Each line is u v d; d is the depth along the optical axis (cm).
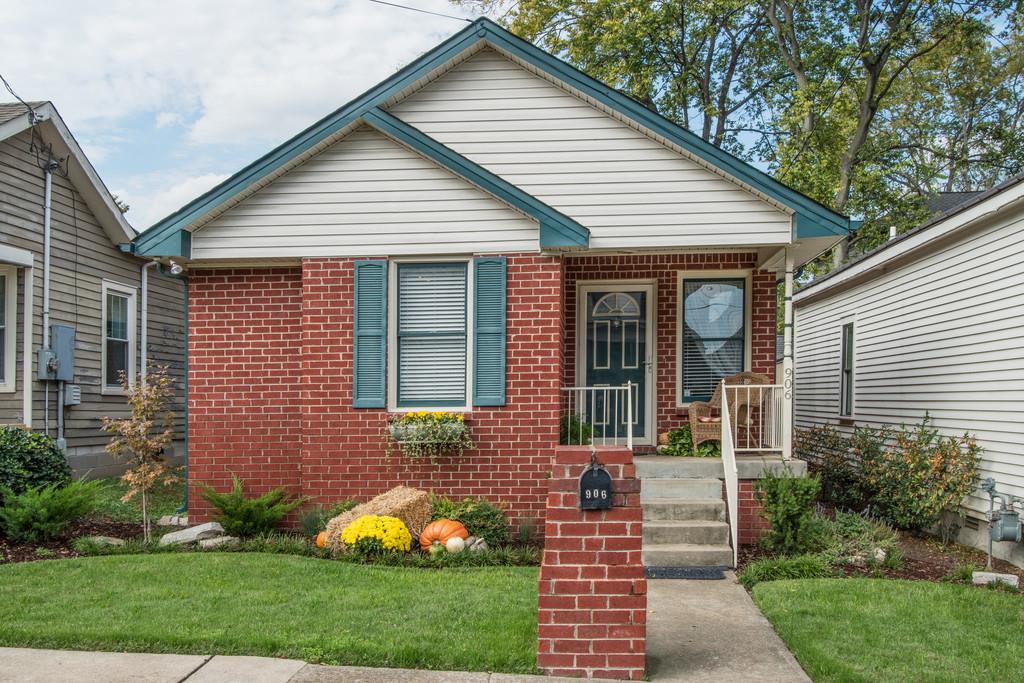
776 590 709
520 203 917
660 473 948
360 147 953
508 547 848
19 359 1281
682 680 504
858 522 948
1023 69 2647
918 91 2789
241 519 890
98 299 1472
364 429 941
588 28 2088
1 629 555
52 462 1009
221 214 959
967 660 539
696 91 2419
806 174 2053
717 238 970
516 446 927
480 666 514
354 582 697
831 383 1611
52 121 1306
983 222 979
